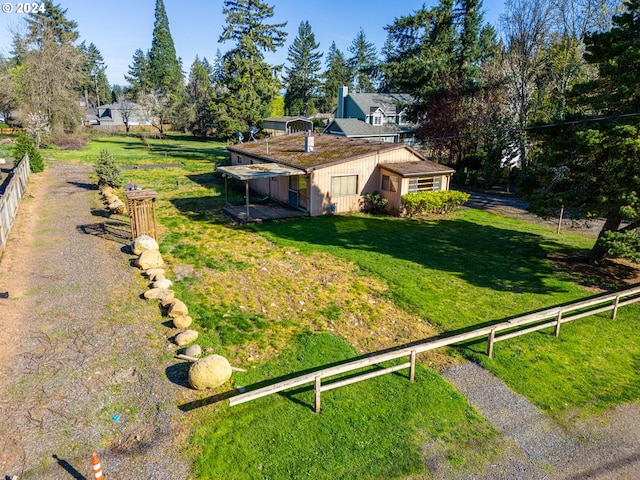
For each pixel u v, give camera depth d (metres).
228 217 19.77
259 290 11.91
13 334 9.09
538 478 6.09
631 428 7.17
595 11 26.11
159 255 13.32
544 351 9.29
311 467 6.04
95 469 5.23
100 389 7.49
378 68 49.22
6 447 6.17
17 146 29.45
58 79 45.84
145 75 85.25
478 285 12.70
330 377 8.12
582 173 13.34
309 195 20.14
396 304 11.34
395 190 20.95
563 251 16.12
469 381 8.21
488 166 29.11
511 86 29.53
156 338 9.15
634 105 12.07
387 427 6.88
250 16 48.75
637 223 12.87
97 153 42.25
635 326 10.52
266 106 47.66
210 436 6.53
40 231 16.42
